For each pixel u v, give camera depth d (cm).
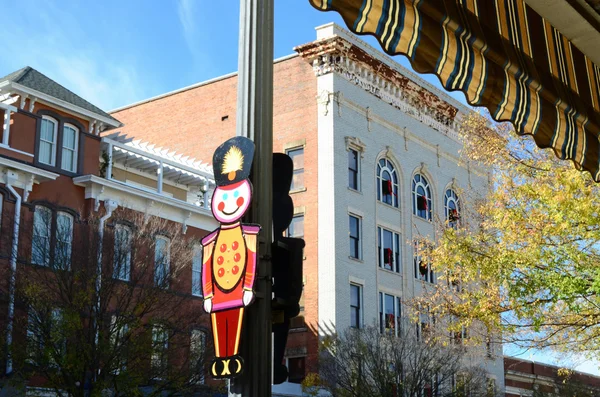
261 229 477
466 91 483
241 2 532
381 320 4344
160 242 3412
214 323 464
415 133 4925
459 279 1970
